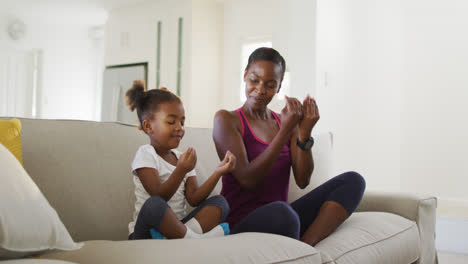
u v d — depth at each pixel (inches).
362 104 190.9
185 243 39.6
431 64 191.6
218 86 279.0
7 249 28.6
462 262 108.6
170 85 278.7
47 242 31.7
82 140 56.2
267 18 258.4
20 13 326.6
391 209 74.2
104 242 40.8
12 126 45.2
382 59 196.7
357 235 56.9
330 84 175.5
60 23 351.6
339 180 58.4
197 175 65.7
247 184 54.1
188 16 268.8
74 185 52.9
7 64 328.2
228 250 39.1
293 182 77.8
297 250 43.8
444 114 188.9
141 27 297.4
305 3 174.4
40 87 341.1
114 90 309.6
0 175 29.8
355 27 190.9
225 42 278.7
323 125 170.1
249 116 59.1
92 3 300.8
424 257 73.0
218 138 56.7
